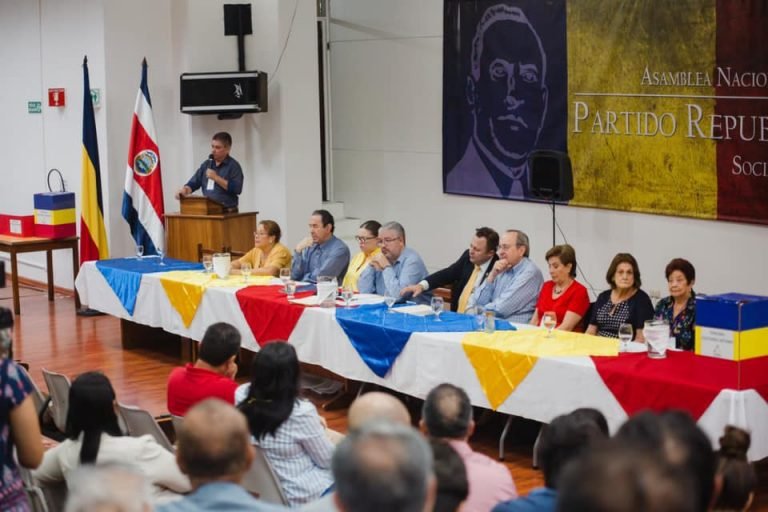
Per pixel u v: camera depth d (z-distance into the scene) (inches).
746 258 356.8
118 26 454.9
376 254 331.0
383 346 265.9
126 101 460.1
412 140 481.1
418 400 297.6
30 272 522.3
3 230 460.1
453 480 126.0
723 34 354.0
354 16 500.7
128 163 439.8
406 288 306.3
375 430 85.4
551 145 417.1
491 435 275.4
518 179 432.1
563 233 417.1
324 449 182.5
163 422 223.5
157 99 465.4
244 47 455.2
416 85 475.8
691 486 67.3
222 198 423.8
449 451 129.6
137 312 352.8
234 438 118.1
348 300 294.4
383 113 493.0
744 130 350.9
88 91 440.5
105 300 368.2
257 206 461.7
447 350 250.7
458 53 450.6
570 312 275.9
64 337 399.5
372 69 495.8
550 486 127.7
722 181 359.3
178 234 417.7
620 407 218.2
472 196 454.6
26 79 505.4
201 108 446.0
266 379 179.5
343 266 343.0
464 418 141.3
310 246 348.5
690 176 369.4
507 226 441.7
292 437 179.8
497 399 241.1
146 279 347.6
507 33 428.8
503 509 118.8
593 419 138.8
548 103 415.8
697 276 372.2
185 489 168.6
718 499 120.0
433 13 463.8
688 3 363.9
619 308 267.7
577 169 407.8
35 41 495.8
